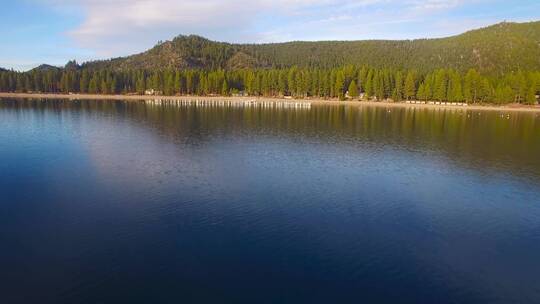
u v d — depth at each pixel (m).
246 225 36.59
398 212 41.06
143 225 36.03
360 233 35.69
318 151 71.44
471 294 27.06
